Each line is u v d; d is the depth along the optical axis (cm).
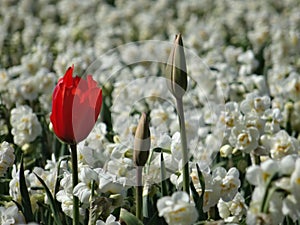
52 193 479
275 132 567
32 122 636
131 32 1475
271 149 523
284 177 338
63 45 1207
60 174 486
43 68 866
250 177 343
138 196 409
